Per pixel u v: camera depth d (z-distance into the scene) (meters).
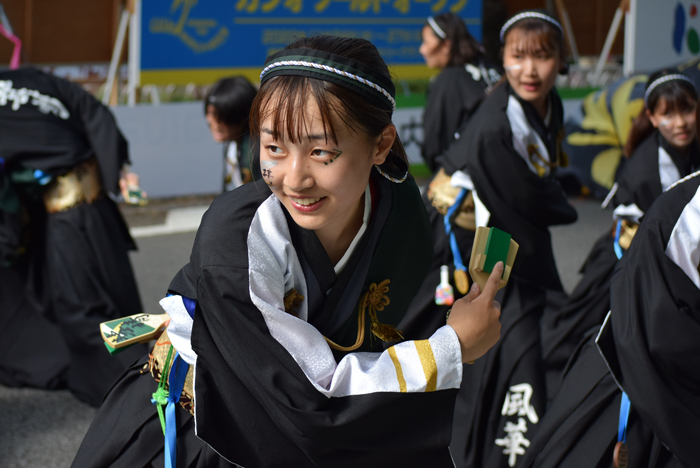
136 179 3.58
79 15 8.48
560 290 2.82
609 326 1.78
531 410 2.55
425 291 2.94
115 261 3.42
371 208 1.43
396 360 1.34
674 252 1.68
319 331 1.44
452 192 2.88
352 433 1.32
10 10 8.12
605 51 9.42
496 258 1.44
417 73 8.70
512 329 2.67
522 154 2.80
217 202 1.40
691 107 2.83
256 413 1.36
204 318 1.37
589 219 6.89
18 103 3.27
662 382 1.67
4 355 3.59
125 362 3.27
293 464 1.37
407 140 8.33
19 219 3.38
